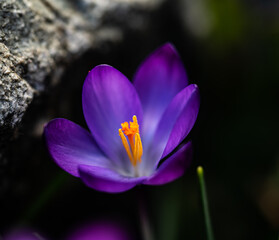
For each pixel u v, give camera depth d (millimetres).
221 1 430
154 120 290
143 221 284
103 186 260
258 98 407
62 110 307
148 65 291
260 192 384
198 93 264
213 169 385
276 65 418
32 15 288
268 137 393
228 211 377
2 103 267
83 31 306
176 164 255
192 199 374
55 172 315
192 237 364
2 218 305
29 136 290
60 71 296
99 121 278
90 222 339
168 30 365
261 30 439
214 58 411
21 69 278
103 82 277
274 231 341
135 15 330
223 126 395
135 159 281
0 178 291
